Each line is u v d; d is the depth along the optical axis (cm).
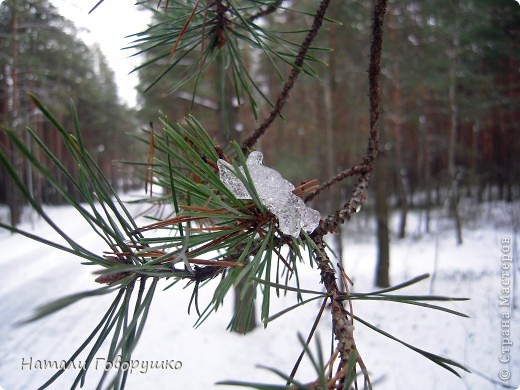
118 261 42
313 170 1108
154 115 705
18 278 645
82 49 1179
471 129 1327
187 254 44
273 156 1178
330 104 812
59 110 963
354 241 1134
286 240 51
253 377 371
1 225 30
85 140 1608
